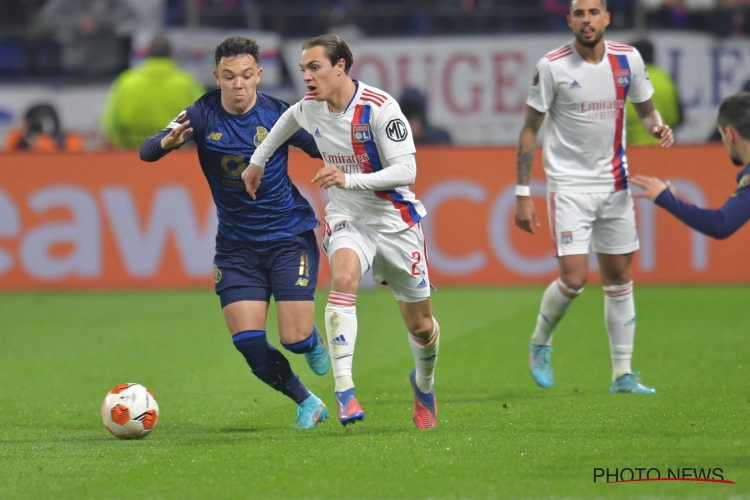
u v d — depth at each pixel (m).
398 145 18.00
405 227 18.64
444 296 43.41
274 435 19.30
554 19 55.53
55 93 54.09
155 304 42.47
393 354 30.72
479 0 56.84
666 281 45.19
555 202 24.39
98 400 24.41
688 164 44.59
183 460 16.98
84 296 45.25
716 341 31.58
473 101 52.84
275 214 19.89
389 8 56.66
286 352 30.86
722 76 52.28
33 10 58.41
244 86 19.45
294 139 19.83
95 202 46.47
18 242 46.69
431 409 19.62
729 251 45.03
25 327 37.09
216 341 33.66
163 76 49.66
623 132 24.36
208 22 55.56
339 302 18.20
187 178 46.22
